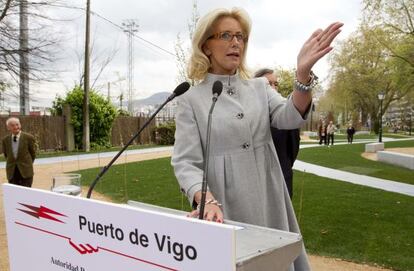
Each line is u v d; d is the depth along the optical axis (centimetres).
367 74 4391
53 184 243
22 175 771
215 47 188
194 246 107
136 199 810
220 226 101
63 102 2248
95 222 135
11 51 1611
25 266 170
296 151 226
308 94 167
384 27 1642
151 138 2942
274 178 187
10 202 177
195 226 106
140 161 1625
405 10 1549
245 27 191
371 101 4959
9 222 179
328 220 618
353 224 597
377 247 498
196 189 163
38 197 160
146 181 1052
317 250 488
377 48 1964
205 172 159
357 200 779
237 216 177
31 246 166
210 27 187
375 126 5422
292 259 126
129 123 2747
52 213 153
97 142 2383
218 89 174
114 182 1028
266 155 188
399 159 1544
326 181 1058
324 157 1875
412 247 496
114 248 129
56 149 2173
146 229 118
